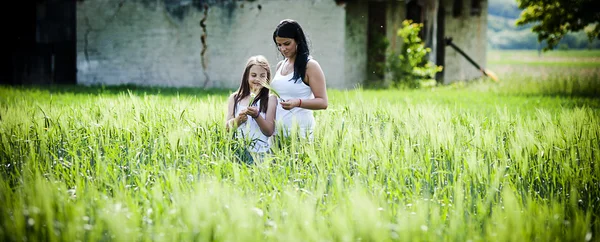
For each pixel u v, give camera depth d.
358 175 6.22
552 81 24.27
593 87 22.56
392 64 24.89
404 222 4.30
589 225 4.96
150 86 24.66
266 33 24.86
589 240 4.66
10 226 4.48
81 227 4.42
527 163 6.48
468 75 33.19
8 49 28.06
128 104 9.70
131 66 26.77
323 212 5.17
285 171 6.45
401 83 24.14
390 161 6.66
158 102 10.60
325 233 4.38
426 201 5.40
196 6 25.75
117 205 4.61
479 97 18.33
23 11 27.98
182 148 7.12
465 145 7.38
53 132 8.17
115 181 5.88
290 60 8.05
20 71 28.08
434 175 6.64
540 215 4.81
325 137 6.94
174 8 26.00
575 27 26.38
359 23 24.70
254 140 7.64
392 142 6.95
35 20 28.00
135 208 4.87
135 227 4.53
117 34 26.83
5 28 28.02
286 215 4.87
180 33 26.05
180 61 26.14
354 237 4.30
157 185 5.21
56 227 4.58
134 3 26.56
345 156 6.60
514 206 4.79
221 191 5.02
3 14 27.94
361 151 6.75
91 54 27.14
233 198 4.73
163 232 4.52
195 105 10.01
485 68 36.06
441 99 17.30
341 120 7.84
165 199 5.32
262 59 7.99
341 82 23.48
